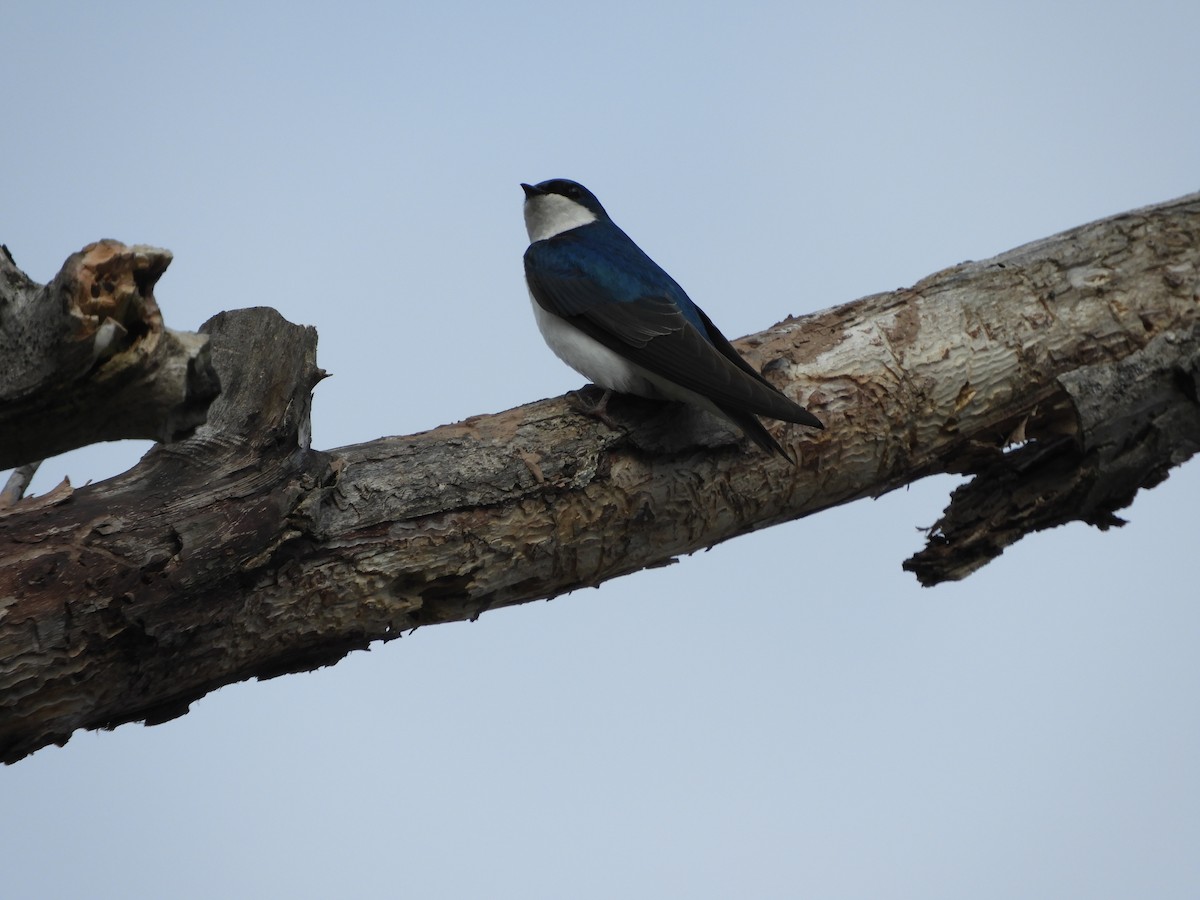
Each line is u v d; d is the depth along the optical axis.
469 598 8.52
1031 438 10.79
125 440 6.36
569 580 9.03
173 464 7.41
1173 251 10.90
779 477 9.58
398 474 8.11
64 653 6.91
